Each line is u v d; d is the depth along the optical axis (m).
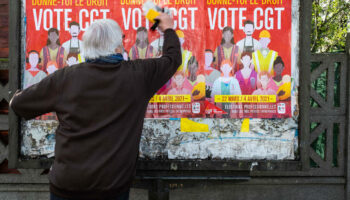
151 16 1.80
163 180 2.17
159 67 1.62
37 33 2.09
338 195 2.85
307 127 2.06
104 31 1.50
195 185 2.18
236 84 2.09
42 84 1.49
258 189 2.85
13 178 2.82
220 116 2.10
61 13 2.09
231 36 2.09
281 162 2.08
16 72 2.06
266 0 2.07
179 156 2.11
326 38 9.55
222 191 2.82
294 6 2.06
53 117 2.11
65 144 1.44
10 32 2.05
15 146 2.08
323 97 2.84
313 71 2.77
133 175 1.56
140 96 1.53
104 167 1.40
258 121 2.10
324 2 9.24
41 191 2.85
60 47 2.10
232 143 2.11
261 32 2.08
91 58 1.50
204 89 2.10
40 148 2.11
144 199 2.76
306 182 2.81
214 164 2.09
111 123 1.44
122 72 1.49
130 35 2.09
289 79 2.08
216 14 2.09
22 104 1.50
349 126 2.76
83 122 1.43
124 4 2.08
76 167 1.41
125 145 1.47
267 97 2.09
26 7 2.08
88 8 2.09
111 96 1.45
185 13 2.09
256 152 2.11
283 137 2.10
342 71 2.76
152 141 2.12
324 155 2.84
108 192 1.42
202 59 2.09
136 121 1.52
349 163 2.78
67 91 1.46
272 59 2.08
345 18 9.40
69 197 1.43
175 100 2.10
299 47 2.07
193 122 2.11
